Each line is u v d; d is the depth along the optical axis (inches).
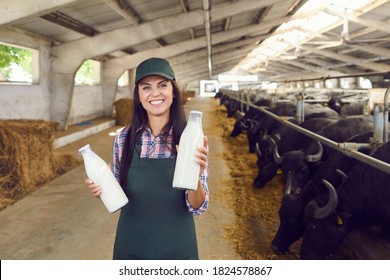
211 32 558.6
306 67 1117.1
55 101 358.6
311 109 278.7
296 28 766.5
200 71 1365.7
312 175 163.0
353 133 175.8
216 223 152.6
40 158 210.4
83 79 756.0
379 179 105.7
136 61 518.6
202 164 60.0
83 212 164.4
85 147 63.9
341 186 117.1
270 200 179.9
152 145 66.8
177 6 343.9
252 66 1610.5
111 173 64.2
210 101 1132.5
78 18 298.0
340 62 976.3
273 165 176.2
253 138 294.7
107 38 353.4
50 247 130.8
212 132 428.5
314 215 109.5
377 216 108.4
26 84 316.5
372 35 648.4
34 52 332.8
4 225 150.0
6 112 290.8
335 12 562.9
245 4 373.4
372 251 116.2
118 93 640.4
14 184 189.8
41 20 280.5
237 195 188.7
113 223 151.9
